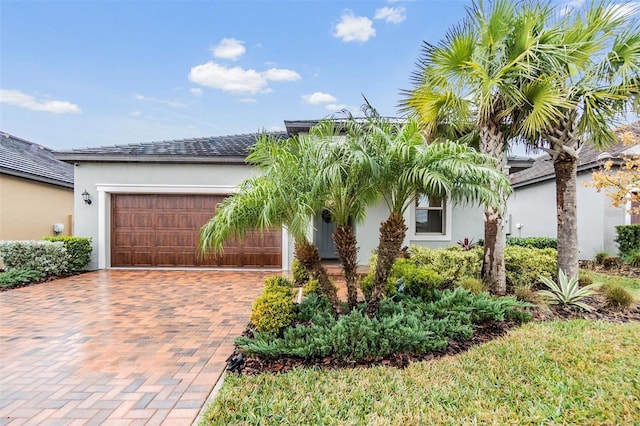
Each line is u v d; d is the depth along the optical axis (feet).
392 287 20.07
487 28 21.62
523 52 21.42
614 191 39.11
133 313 22.41
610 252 41.83
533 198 56.75
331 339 14.38
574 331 17.10
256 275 36.68
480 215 37.52
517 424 10.36
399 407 11.23
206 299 26.16
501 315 17.51
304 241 17.49
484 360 14.29
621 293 21.09
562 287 21.75
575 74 22.03
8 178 41.98
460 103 24.27
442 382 12.70
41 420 10.85
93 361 15.07
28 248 33.14
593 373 13.03
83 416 11.07
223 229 16.07
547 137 24.16
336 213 17.71
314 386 12.42
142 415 11.10
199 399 12.07
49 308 23.57
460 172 14.82
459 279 25.22
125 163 39.50
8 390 12.66
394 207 17.26
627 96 22.24
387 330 14.75
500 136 24.22
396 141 15.48
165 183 39.70
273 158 17.15
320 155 15.49
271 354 14.42
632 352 14.61
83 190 39.45
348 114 16.67
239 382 12.76
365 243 37.50
